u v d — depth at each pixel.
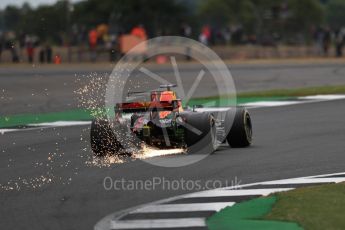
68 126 59.38
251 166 38.94
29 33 160.62
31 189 34.53
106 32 180.62
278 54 189.75
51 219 28.84
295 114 63.72
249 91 91.19
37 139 52.00
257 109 68.44
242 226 26.89
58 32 165.25
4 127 59.53
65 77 113.12
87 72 121.31
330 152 43.31
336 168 38.19
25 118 66.12
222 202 30.72
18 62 154.62
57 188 34.56
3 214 29.80
